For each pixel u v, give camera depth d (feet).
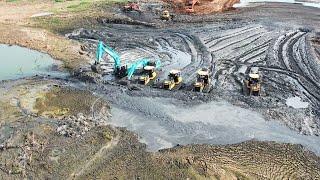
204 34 173.88
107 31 175.73
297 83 136.36
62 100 121.29
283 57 154.10
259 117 116.98
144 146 102.27
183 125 112.57
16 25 174.50
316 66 147.13
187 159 96.58
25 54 151.33
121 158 96.94
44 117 111.24
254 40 168.55
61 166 92.79
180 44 164.45
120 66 138.51
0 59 146.72
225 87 132.67
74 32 172.86
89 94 125.90
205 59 151.84
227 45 164.04
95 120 111.55
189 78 137.28
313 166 97.04
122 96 125.80
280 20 188.96
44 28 174.60
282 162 98.02
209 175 92.02
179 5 208.23
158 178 90.94
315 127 112.88
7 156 94.68
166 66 146.41
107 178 90.48
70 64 145.07
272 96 127.95
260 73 142.41
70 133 103.14
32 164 92.79
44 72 139.23
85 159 95.66
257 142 105.40
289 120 115.75
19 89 126.62
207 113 118.42
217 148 102.22
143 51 158.10
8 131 103.91
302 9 204.23
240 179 91.71
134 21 183.83
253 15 195.31
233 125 113.29
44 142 99.50
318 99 127.13
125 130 108.47
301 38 169.58
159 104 122.31
